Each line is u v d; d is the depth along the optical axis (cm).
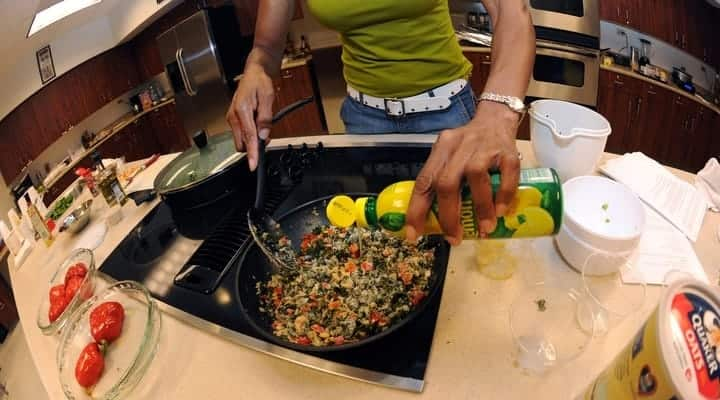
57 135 348
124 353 79
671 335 36
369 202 65
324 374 69
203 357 76
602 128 88
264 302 83
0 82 292
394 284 80
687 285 39
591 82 259
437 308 75
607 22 243
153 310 82
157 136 429
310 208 99
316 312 79
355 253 88
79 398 74
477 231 62
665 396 35
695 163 240
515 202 60
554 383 62
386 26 115
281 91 334
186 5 354
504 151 57
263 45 124
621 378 42
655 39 233
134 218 117
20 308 99
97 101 380
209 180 109
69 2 312
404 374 67
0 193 290
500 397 62
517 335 69
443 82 125
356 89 134
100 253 107
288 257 88
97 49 371
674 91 234
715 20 207
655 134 253
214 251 96
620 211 78
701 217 83
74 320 86
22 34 273
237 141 104
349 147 121
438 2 115
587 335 67
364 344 69
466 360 67
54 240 117
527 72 74
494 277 79
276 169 117
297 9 307
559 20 249
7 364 204
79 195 135
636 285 73
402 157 114
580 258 74
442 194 55
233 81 333
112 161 145
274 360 73
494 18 85
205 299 86
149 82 414
